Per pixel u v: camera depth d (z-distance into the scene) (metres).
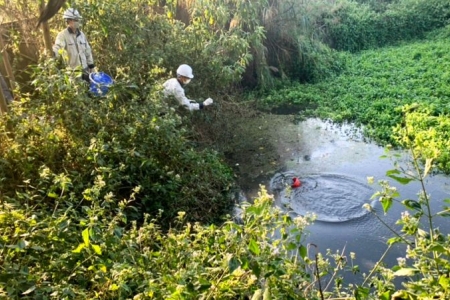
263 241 2.47
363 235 5.20
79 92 4.82
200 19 8.34
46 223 2.70
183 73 6.65
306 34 11.49
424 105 8.28
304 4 11.43
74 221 3.47
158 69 6.54
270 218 2.59
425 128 7.32
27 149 4.27
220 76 8.24
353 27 13.61
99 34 7.23
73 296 2.35
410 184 6.19
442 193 5.95
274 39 10.83
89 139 4.77
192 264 2.41
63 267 2.62
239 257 2.20
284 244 2.46
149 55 7.38
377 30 14.07
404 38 14.50
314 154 7.32
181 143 5.27
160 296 2.32
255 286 2.27
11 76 5.97
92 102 5.02
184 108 6.72
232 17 9.42
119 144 4.76
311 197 6.02
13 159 4.26
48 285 2.44
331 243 5.07
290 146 7.65
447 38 13.63
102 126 4.89
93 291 2.58
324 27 13.27
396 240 2.27
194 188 5.41
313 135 8.06
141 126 5.00
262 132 8.24
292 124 8.62
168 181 4.93
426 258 2.12
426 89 9.26
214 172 6.02
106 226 3.07
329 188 6.22
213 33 8.55
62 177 3.31
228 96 8.93
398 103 8.70
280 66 10.93
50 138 4.41
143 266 2.66
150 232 3.38
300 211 5.70
